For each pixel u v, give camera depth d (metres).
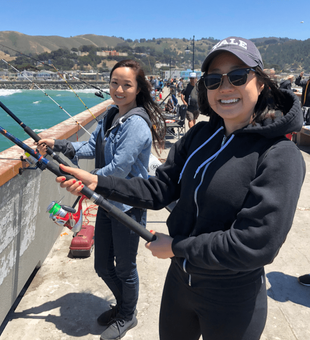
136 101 2.18
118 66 2.00
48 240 3.19
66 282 2.79
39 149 2.22
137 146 1.92
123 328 2.20
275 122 0.99
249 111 1.13
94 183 1.37
